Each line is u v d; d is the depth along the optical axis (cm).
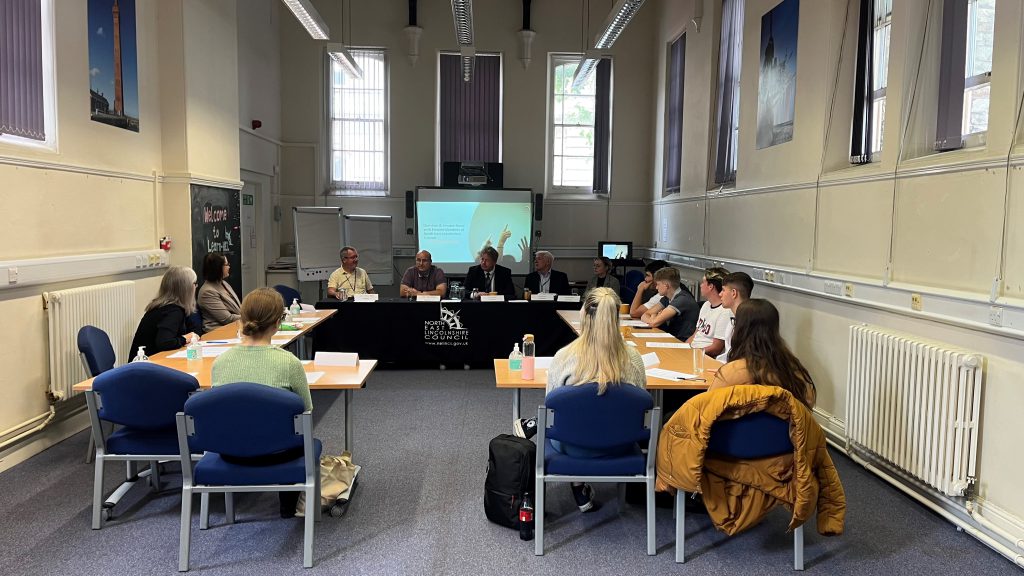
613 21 652
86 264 409
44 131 383
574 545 275
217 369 257
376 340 595
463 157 911
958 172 294
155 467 317
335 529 286
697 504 307
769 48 507
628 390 253
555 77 916
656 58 886
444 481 340
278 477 251
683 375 314
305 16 638
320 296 817
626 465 267
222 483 250
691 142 723
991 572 254
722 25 649
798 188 452
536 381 303
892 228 343
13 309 349
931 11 331
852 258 382
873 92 403
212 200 582
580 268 927
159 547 268
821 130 424
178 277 381
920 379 300
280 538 278
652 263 607
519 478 286
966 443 278
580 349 263
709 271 413
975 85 310
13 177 350
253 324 255
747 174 549
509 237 875
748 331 253
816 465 246
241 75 738
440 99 904
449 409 472
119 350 445
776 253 491
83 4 416
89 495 317
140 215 492
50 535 277
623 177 919
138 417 266
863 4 405
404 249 907
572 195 925
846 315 386
